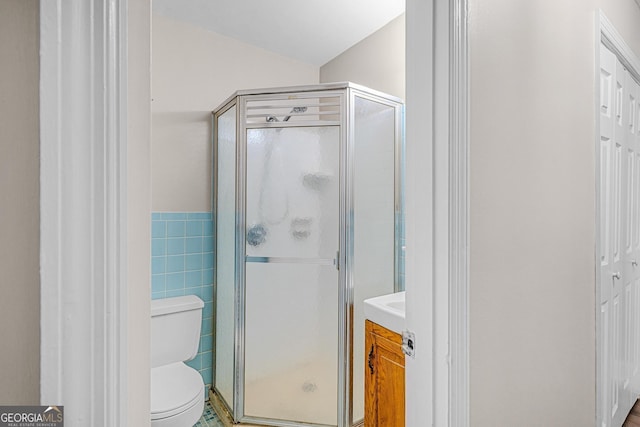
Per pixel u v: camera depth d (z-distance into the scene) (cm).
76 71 38
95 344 38
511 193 101
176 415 159
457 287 81
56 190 37
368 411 152
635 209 206
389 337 140
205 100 234
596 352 150
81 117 38
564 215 126
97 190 39
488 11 93
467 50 84
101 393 39
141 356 45
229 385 218
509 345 100
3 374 35
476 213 88
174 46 222
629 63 184
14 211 35
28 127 36
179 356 207
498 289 96
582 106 137
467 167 83
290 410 206
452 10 81
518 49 104
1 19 35
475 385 88
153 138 217
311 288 206
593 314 148
